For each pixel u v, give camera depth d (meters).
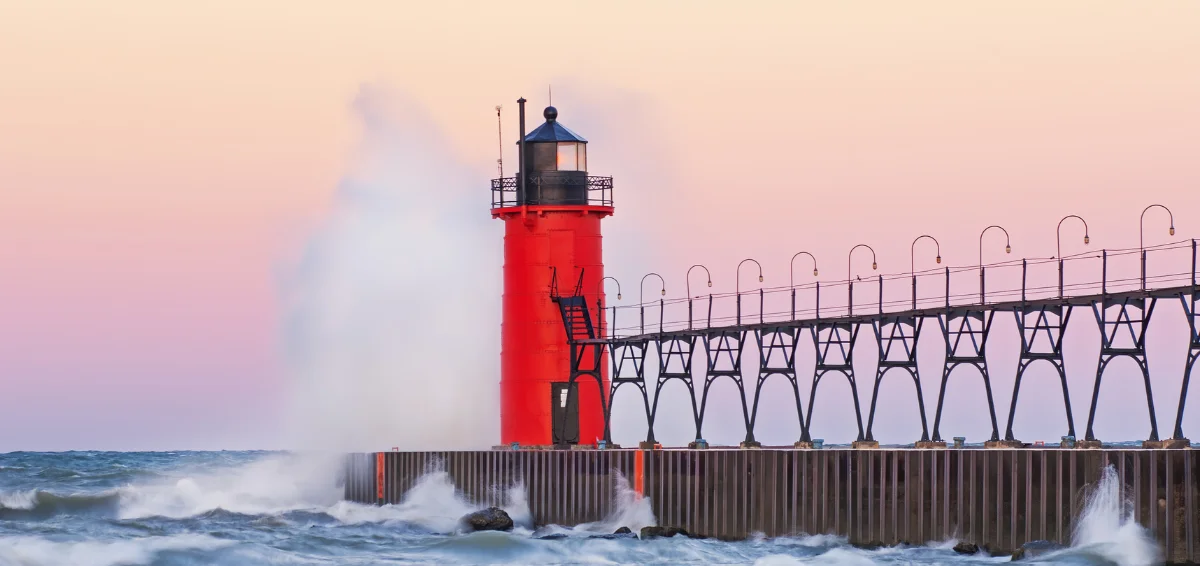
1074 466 169.62
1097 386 197.00
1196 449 159.62
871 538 194.62
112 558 195.00
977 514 181.25
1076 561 165.75
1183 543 159.88
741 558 199.50
